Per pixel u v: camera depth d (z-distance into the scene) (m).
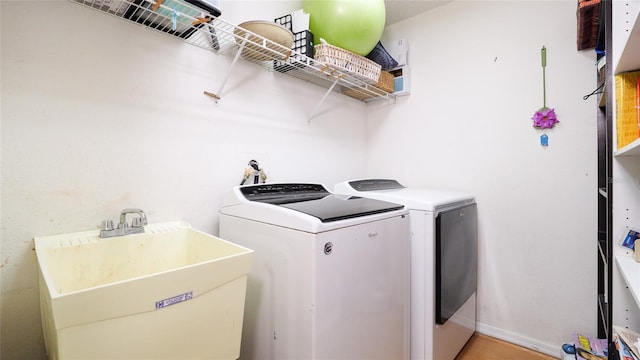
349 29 1.69
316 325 0.99
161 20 1.20
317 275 1.00
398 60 2.26
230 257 0.89
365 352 1.20
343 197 1.59
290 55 1.49
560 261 1.72
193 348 0.81
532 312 1.82
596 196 1.61
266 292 1.17
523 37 1.83
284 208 1.15
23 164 0.98
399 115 2.38
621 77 0.99
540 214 1.78
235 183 1.59
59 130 1.04
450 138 2.12
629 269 0.88
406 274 1.46
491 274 1.96
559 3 1.71
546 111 1.73
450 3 2.12
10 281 0.96
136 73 1.23
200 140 1.44
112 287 0.66
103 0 1.06
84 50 1.09
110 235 1.08
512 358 1.74
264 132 1.74
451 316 1.61
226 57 1.54
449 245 1.57
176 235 1.25
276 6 1.78
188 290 0.79
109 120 1.16
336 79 1.83
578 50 1.65
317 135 2.09
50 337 0.75
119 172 1.18
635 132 0.97
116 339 0.67
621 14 0.94
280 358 1.11
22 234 0.98
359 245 1.17
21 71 0.97
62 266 0.96
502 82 1.90
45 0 1.01
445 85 2.14
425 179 2.24
